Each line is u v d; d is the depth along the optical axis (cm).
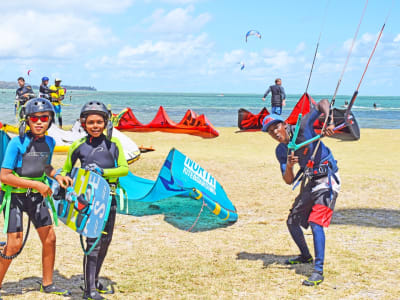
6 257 401
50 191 404
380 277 470
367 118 3853
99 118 405
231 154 1324
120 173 408
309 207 498
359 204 788
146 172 1054
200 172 768
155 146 1499
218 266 507
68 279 462
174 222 696
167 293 430
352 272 484
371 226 661
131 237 618
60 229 639
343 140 1642
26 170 401
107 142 416
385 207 768
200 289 441
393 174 1019
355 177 983
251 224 685
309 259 518
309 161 477
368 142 1596
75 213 400
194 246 581
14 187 403
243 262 521
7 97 9456
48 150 410
